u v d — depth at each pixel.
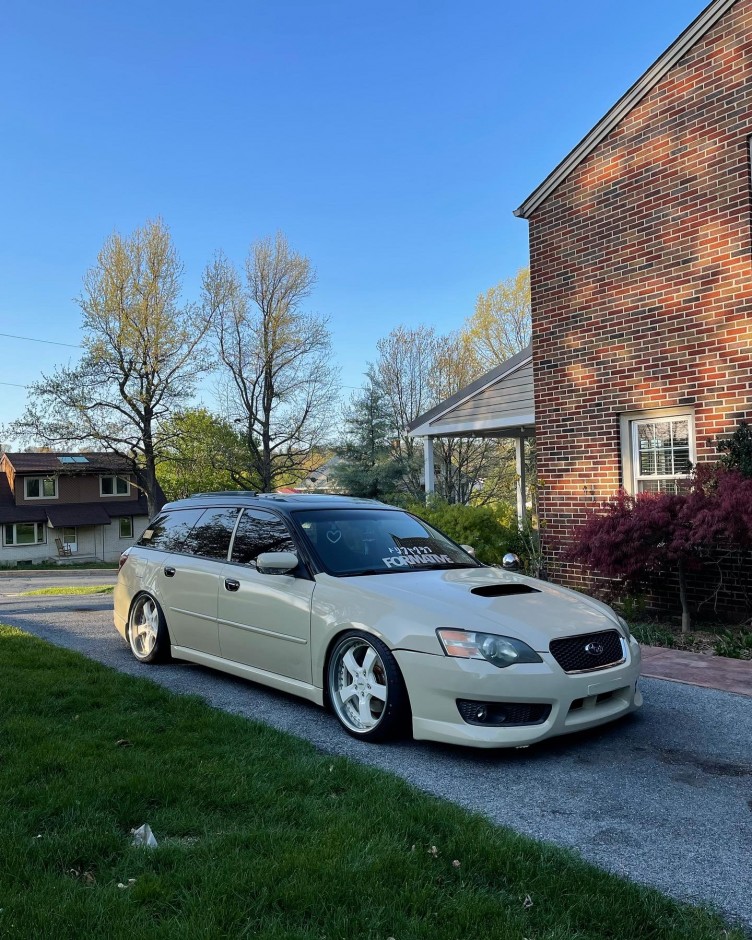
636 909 2.64
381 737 4.54
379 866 2.84
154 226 33.03
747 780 4.01
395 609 4.59
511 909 2.61
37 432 32.44
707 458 8.49
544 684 4.17
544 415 10.50
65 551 43.72
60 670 6.06
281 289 35.38
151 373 33.84
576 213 9.97
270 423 36.12
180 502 7.20
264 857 2.92
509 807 3.63
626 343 9.38
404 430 34.59
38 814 3.27
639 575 8.22
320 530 5.62
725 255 8.30
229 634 5.81
